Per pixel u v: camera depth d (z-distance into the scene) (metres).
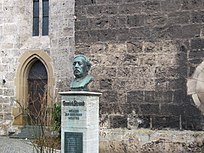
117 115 12.54
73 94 9.36
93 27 13.03
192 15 11.88
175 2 12.08
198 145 11.49
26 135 17.38
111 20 12.81
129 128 12.38
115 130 12.46
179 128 11.80
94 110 9.55
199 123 11.64
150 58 12.28
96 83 12.85
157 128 12.05
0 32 19.55
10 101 19.16
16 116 18.83
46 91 16.97
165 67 12.09
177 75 11.95
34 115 17.05
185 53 11.91
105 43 12.84
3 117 19.20
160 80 12.12
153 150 11.95
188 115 11.75
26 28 19.44
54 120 13.92
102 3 12.95
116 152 12.36
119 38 12.69
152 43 12.29
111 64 12.73
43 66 19.06
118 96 12.58
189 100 11.78
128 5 12.62
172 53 12.04
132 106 12.39
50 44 18.56
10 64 19.31
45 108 13.14
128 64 12.53
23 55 19.12
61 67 18.09
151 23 12.33
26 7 19.50
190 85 11.80
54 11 18.52
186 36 11.92
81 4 13.22
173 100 11.95
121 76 12.59
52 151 10.85
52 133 13.17
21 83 19.12
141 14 12.46
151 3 12.36
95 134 9.62
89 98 9.35
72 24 17.88
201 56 11.74
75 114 9.35
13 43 19.30
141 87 12.33
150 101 12.20
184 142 11.64
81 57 9.70
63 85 17.94
